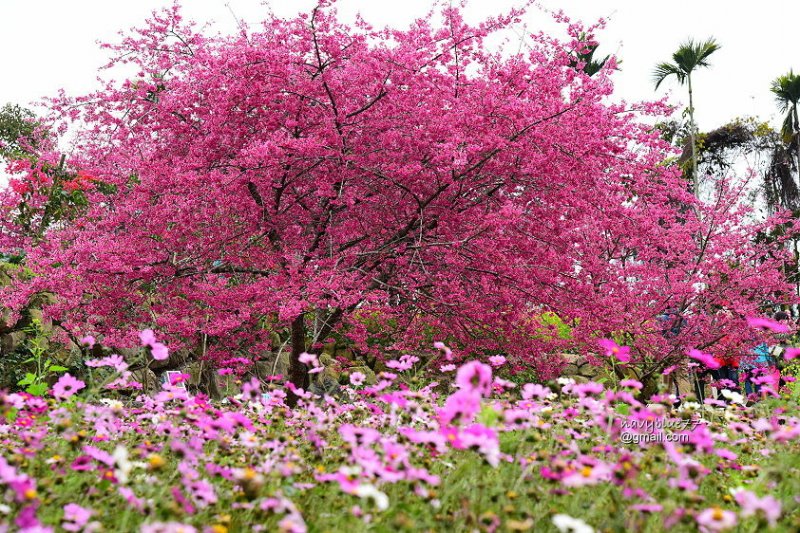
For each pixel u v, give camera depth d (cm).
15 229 1221
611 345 327
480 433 245
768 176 1873
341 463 285
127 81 788
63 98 809
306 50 693
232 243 753
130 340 727
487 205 750
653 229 796
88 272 709
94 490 245
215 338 838
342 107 717
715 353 824
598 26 711
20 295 725
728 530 209
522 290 743
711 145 1959
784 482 274
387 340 1112
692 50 1802
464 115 662
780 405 387
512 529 207
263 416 379
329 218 748
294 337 762
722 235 956
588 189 726
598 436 343
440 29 709
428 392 430
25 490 203
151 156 782
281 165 675
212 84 725
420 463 282
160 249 750
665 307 861
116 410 334
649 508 219
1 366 792
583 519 236
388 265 818
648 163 796
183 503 221
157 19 809
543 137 646
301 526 205
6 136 2019
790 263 1053
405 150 700
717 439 326
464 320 826
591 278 790
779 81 1983
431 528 221
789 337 838
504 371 985
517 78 673
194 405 344
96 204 865
